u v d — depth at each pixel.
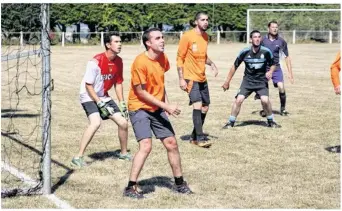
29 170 8.35
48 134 7.15
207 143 9.93
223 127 11.84
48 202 6.89
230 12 51.94
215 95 17.73
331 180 7.94
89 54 37.25
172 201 6.97
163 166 8.61
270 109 11.94
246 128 11.88
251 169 8.50
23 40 10.27
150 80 7.03
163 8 49.22
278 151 9.72
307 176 8.13
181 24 50.34
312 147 10.05
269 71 11.70
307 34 50.25
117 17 48.38
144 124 7.04
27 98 16.84
